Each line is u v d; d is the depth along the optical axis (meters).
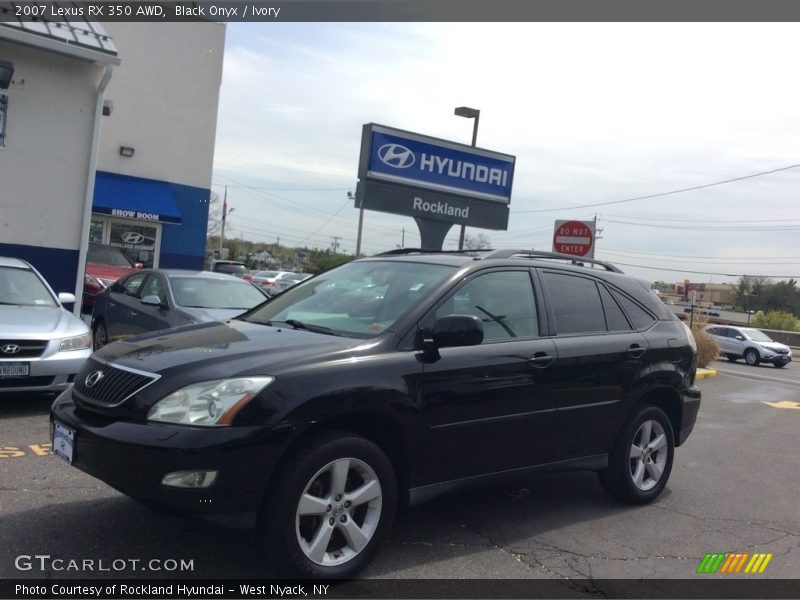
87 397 4.02
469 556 4.40
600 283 5.63
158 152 21.12
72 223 11.73
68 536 4.24
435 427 4.24
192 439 3.49
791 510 5.91
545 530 4.95
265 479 3.59
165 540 4.24
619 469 5.46
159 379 3.76
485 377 4.47
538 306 5.05
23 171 11.24
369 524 3.97
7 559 3.90
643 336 5.66
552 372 4.86
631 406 5.47
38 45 10.87
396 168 18.19
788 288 74.81
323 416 3.77
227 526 3.54
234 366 3.78
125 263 17.14
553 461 4.99
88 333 7.54
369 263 5.34
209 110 21.89
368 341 4.18
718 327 31.42
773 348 29.34
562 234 14.07
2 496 4.81
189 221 21.80
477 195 19.42
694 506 5.81
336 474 3.81
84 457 3.81
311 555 3.73
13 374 6.75
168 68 21.05
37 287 8.40
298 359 3.88
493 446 4.56
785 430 10.19
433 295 4.50
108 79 11.60
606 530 5.04
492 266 4.93
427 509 5.23
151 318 9.48
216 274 10.51
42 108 11.31
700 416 11.06
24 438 6.28
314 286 5.32
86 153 11.77
